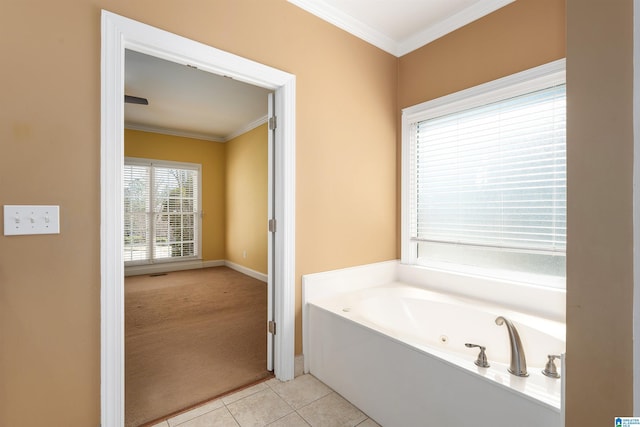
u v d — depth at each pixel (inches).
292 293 81.7
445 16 92.3
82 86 53.1
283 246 80.3
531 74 76.8
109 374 55.4
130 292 165.6
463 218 94.9
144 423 63.6
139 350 97.2
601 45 31.9
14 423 48.4
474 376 49.2
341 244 93.7
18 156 48.4
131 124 203.0
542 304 75.2
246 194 211.6
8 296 47.9
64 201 51.7
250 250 207.3
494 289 84.0
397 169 110.7
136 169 209.5
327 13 88.1
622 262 30.3
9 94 47.8
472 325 79.4
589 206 32.8
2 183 47.4
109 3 55.9
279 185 81.2
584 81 33.3
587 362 32.9
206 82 135.3
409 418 58.6
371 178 102.0
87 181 53.6
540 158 78.1
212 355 93.9
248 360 91.0
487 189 88.9
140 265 211.5
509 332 52.0
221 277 202.5
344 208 94.3
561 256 75.7
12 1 48.1
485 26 86.4
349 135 95.3
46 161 50.4
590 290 32.7
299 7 83.4
